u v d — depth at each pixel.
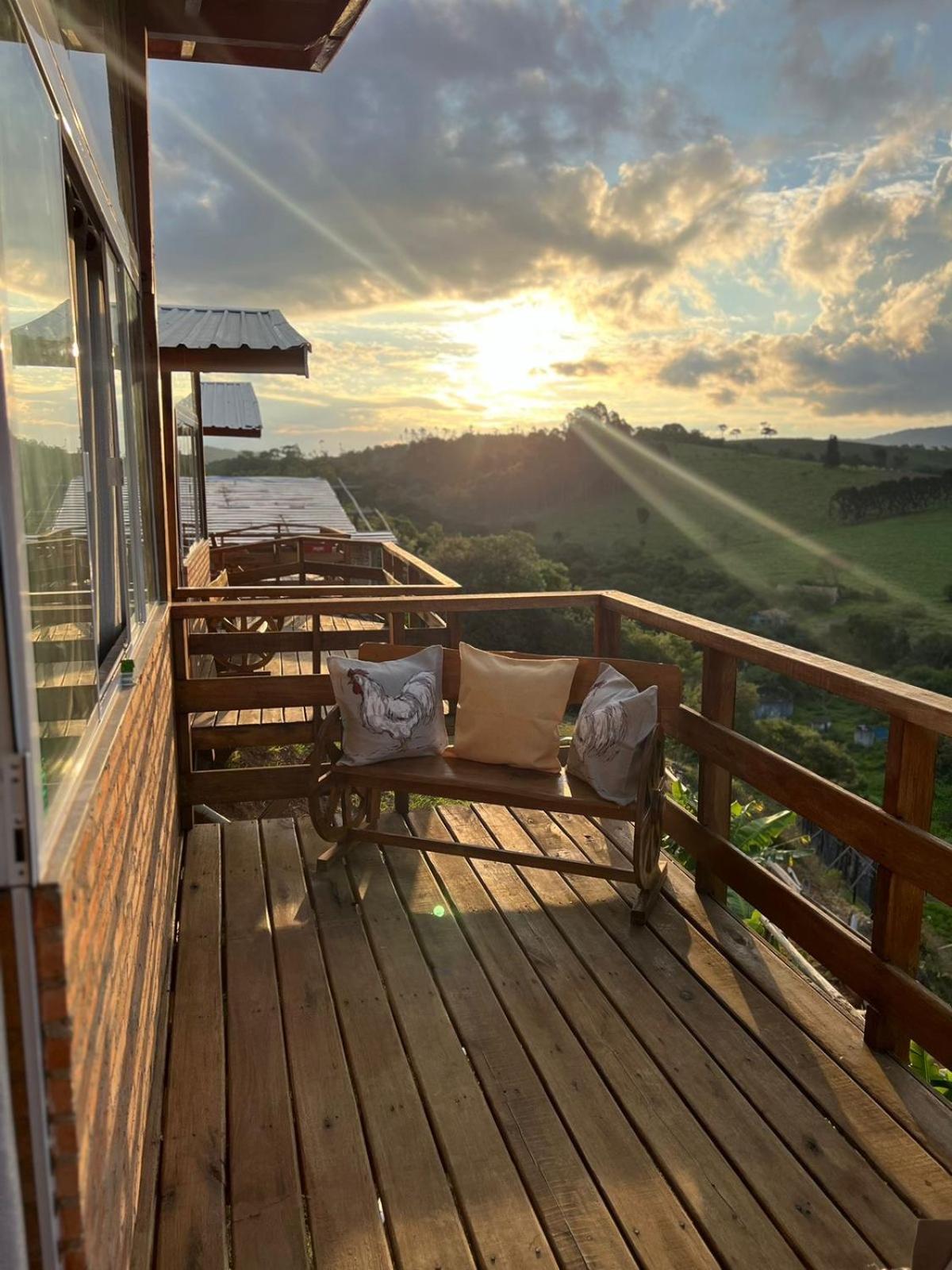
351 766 3.38
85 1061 1.27
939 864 2.16
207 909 3.24
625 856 3.70
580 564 55.31
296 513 18.30
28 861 1.10
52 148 1.56
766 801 5.48
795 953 3.34
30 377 1.26
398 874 3.53
